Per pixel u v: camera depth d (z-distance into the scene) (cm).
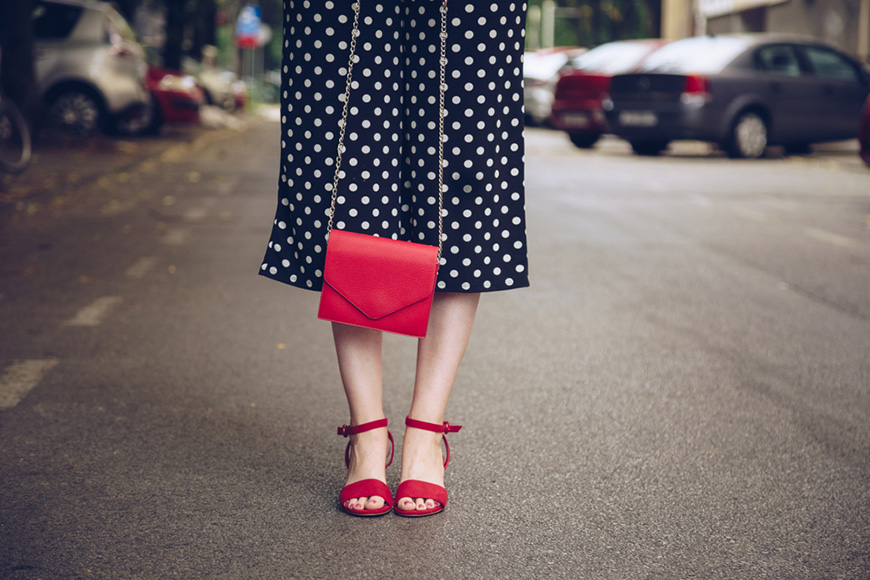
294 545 223
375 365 247
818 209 830
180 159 1253
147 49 2048
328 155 236
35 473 263
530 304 485
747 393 347
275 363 375
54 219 730
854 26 2447
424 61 235
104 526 231
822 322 455
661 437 300
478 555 220
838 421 318
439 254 241
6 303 468
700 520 241
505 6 236
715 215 793
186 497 249
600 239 673
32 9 1297
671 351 402
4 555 216
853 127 1402
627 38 4825
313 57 233
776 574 213
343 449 286
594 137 1535
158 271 548
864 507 250
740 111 1330
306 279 242
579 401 335
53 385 342
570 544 226
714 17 3166
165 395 333
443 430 249
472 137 237
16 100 1288
